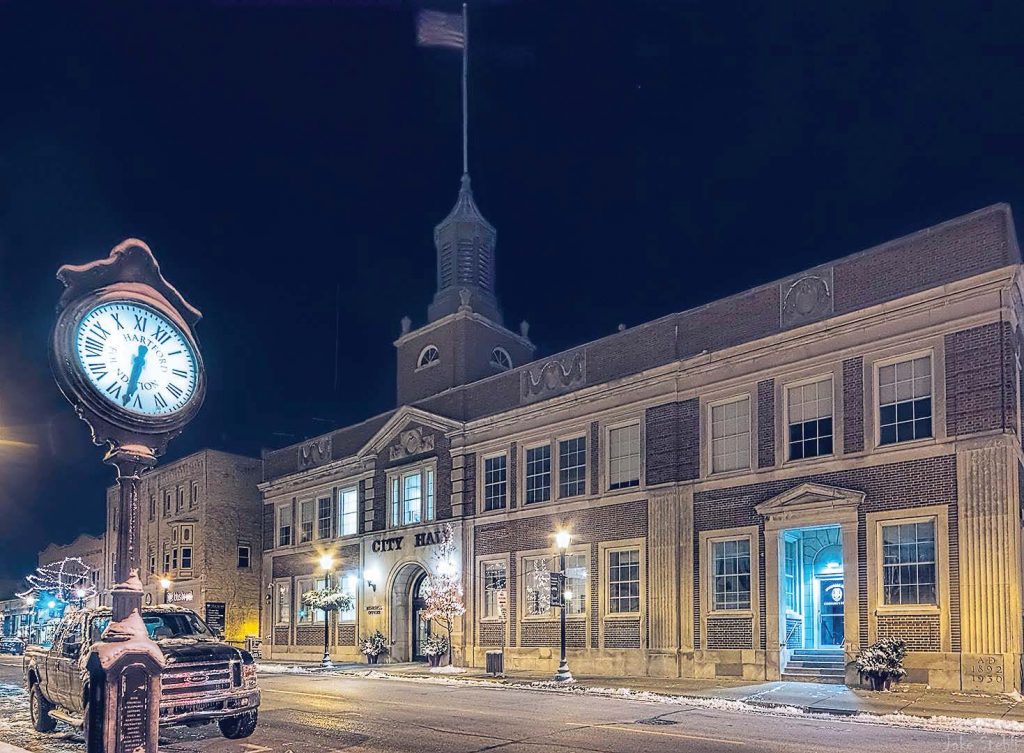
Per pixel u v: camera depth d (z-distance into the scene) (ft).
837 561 75.72
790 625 76.89
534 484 99.81
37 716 48.19
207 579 157.48
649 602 84.23
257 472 168.45
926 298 68.23
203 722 40.65
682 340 86.69
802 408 76.23
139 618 22.45
